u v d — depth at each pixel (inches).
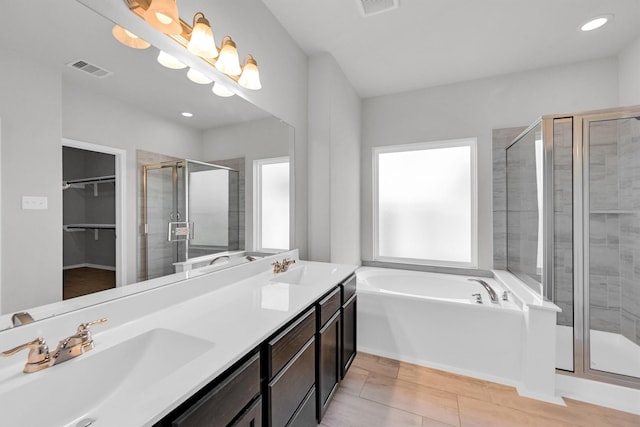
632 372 71.6
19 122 30.6
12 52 30.0
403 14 77.3
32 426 25.8
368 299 91.4
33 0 31.8
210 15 57.7
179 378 26.9
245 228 69.7
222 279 60.2
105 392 31.5
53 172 33.8
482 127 111.1
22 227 30.9
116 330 37.9
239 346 33.3
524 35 84.7
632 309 80.2
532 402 66.9
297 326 46.8
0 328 29.0
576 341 74.5
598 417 62.1
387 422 60.2
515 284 91.3
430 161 125.0
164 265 48.8
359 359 86.8
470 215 117.7
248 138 70.6
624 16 75.0
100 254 39.0
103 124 39.5
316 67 97.4
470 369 78.7
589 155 77.6
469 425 59.6
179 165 52.0
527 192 91.7
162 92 48.5
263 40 75.0
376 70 106.5
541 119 81.0
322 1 73.3
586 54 93.8
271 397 39.0
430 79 113.2
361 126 131.4
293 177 90.0
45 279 32.8
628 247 80.7
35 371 27.5
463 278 108.4
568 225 79.0
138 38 43.9
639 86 83.4
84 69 37.0
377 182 132.1
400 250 129.7
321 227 95.8
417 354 85.0
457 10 75.1
